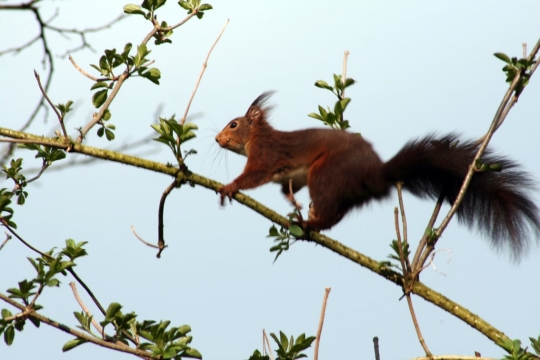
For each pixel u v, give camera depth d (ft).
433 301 29.73
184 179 31.30
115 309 27.12
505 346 27.78
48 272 26.45
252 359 26.55
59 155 31.83
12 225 29.43
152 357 26.48
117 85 31.35
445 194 35.24
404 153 36.47
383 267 30.99
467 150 35.27
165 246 32.12
